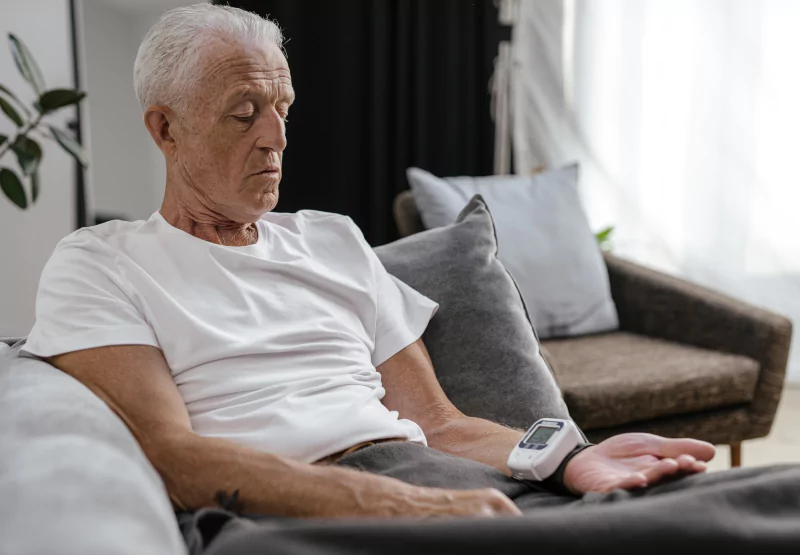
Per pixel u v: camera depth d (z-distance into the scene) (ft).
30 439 3.08
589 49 13.87
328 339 4.61
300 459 4.10
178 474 3.56
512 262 8.69
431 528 2.73
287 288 4.63
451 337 5.53
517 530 2.75
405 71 13.29
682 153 13.83
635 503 2.93
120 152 11.83
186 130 4.44
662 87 13.79
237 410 4.16
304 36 12.92
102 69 11.80
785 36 13.41
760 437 8.12
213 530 3.21
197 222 4.59
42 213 12.05
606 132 13.96
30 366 3.87
